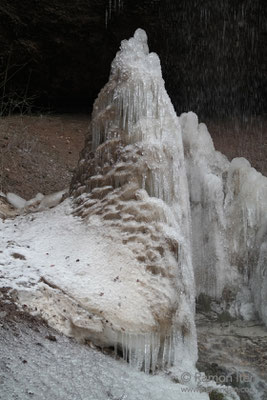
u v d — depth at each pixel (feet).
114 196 17.79
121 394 14.06
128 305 15.78
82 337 15.66
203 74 47.24
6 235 19.04
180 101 48.11
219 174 21.18
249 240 19.79
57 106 45.75
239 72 47.88
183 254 17.12
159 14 43.24
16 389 13.28
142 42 19.81
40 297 15.98
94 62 43.27
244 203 19.84
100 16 42.04
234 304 19.54
